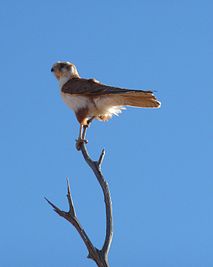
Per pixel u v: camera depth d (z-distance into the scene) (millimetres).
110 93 13922
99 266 11320
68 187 11406
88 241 11336
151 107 14062
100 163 12000
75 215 11430
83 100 14609
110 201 11820
